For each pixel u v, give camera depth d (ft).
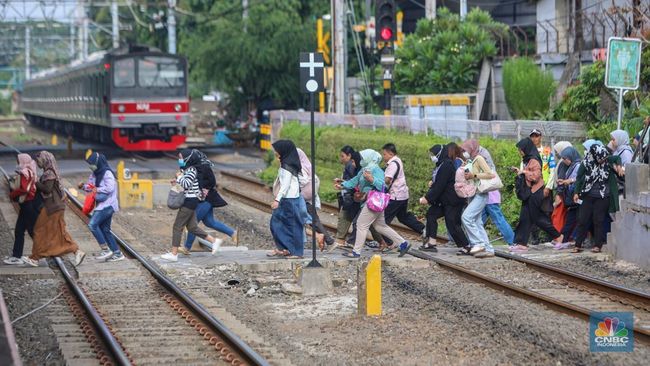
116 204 196.75
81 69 593.83
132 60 506.07
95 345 129.08
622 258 191.21
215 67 615.98
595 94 265.13
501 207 237.25
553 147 225.56
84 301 152.87
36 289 172.65
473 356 121.80
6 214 296.10
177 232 194.90
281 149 191.01
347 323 143.33
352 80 531.50
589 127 249.14
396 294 165.37
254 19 613.11
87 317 147.74
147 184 317.63
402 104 414.62
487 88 427.74
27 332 138.41
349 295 166.81
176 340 131.44
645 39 271.08
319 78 172.65
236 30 611.47
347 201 203.72
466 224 194.90
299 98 623.36
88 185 195.52
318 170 370.32
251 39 606.96
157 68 509.76
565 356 119.75
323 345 129.80
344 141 343.26
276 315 151.23
